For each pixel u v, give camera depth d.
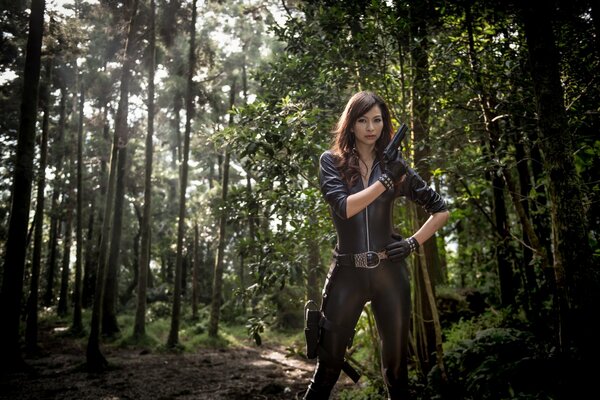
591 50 3.36
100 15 13.98
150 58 14.34
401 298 1.70
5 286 8.90
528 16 2.87
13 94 15.04
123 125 10.94
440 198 1.82
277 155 3.81
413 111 3.91
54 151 20.28
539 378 3.31
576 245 2.73
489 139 3.95
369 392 4.84
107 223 10.29
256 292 4.39
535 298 5.22
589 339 2.66
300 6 4.55
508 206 7.52
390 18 3.51
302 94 3.90
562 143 2.79
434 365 4.36
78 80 19.16
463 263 10.31
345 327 1.70
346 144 1.82
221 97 17.20
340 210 1.65
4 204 18.19
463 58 3.70
